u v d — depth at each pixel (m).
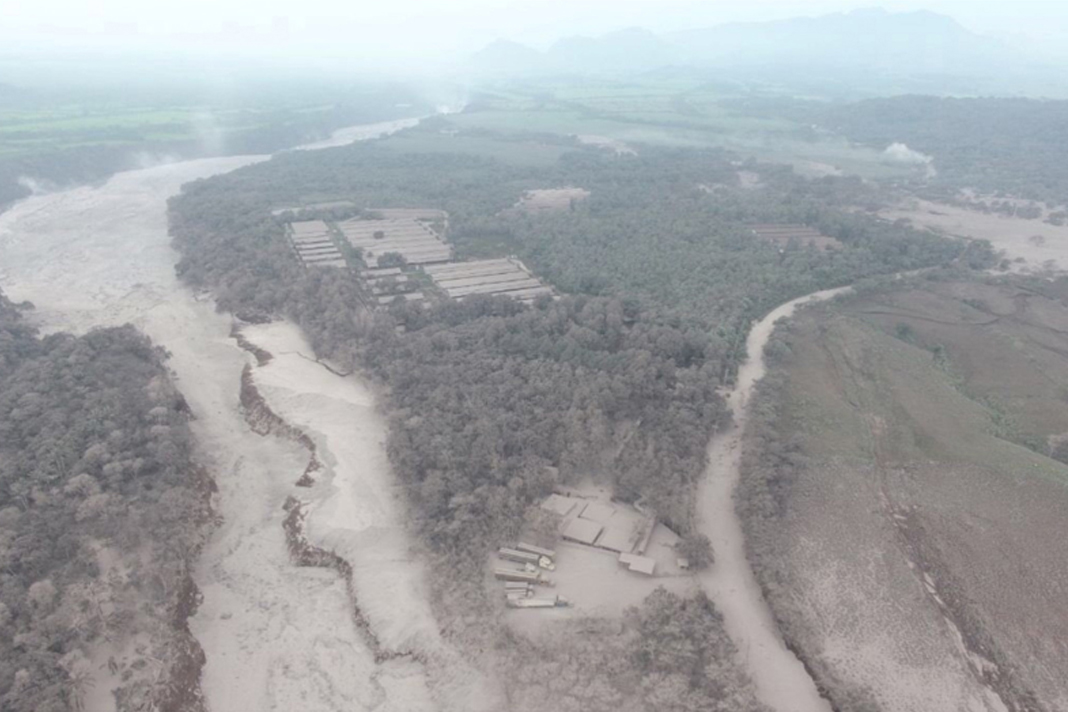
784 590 76.88
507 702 66.69
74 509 81.56
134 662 68.38
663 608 73.19
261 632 76.44
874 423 107.19
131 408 102.06
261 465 103.19
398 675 71.56
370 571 83.31
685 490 91.44
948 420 108.12
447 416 103.62
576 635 72.19
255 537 89.88
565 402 106.19
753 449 97.44
